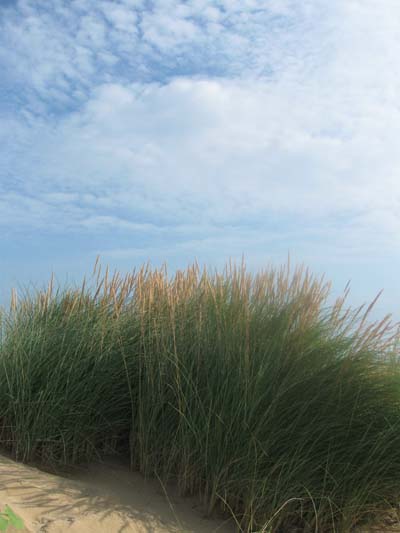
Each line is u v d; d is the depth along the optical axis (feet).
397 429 12.41
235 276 15.21
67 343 14.94
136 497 12.07
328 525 11.78
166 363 13.74
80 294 17.31
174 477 13.03
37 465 12.94
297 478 11.80
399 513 12.63
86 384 14.30
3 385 13.79
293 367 12.60
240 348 12.55
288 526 11.75
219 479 11.93
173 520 11.27
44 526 9.75
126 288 17.70
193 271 17.56
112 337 15.40
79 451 13.75
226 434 11.91
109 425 14.39
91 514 10.69
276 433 11.95
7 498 10.53
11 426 13.32
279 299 14.73
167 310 15.47
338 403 12.41
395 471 12.32
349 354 13.02
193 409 12.83
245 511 11.40
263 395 11.96
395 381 13.30
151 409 13.56
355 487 12.00
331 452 12.19
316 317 14.38
